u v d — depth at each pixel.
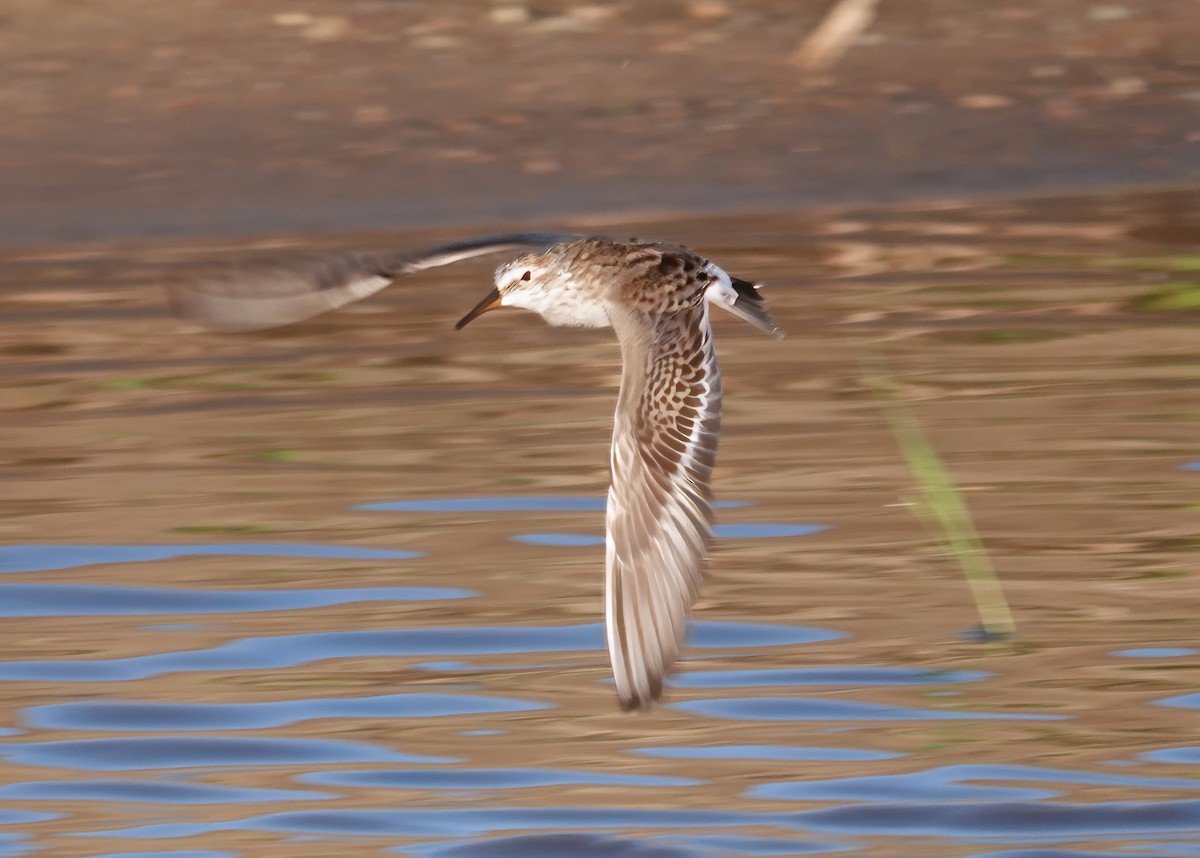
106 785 10.09
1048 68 26.61
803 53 26.47
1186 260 19.53
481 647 11.55
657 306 7.39
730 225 21.19
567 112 24.66
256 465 14.34
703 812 9.76
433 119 24.23
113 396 15.88
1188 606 11.91
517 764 10.27
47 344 17.12
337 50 26.44
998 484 13.65
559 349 17.14
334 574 12.50
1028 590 12.17
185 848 9.46
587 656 11.46
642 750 10.38
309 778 10.15
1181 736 10.47
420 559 12.73
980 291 18.41
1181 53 27.08
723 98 25.28
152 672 11.21
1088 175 23.45
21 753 10.37
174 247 20.41
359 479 14.05
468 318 7.95
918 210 22.00
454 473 14.12
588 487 13.88
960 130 24.55
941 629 11.70
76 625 11.83
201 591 12.27
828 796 9.95
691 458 6.88
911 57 26.98
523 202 22.12
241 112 24.28
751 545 12.87
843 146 23.94
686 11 28.33
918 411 15.16
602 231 20.84
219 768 10.25
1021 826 9.63
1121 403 15.28
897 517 13.28
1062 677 11.10
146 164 22.77
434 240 20.48
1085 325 17.33
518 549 12.89
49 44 26.34
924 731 10.55
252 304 6.96
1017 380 15.82
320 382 16.23
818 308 17.86
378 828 9.63
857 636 11.62
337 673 11.24
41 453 14.59
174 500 13.68
